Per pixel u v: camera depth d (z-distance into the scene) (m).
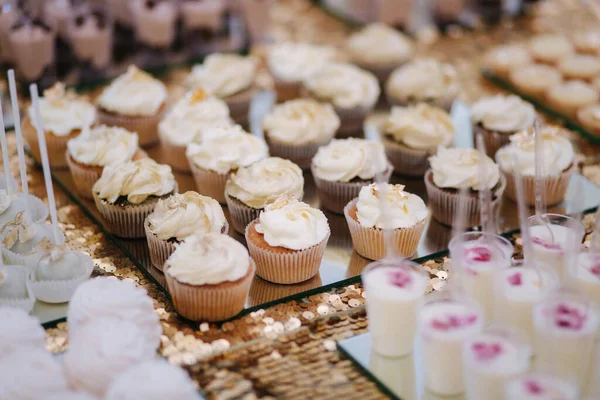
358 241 0.82
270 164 0.86
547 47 1.14
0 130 0.82
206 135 0.91
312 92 1.05
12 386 0.66
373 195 0.82
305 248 0.78
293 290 0.79
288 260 0.78
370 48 1.14
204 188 0.91
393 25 1.23
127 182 0.84
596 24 1.26
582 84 1.06
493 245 0.75
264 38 1.21
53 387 0.67
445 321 0.68
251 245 0.79
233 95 1.04
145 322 0.73
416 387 0.70
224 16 1.20
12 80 0.77
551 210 0.89
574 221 0.75
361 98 1.03
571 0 1.33
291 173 0.86
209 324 0.75
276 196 0.84
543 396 0.63
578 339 0.67
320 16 1.30
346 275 0.81
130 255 0.83
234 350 0.73
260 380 0.70
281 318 0.76
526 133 0.91
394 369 0.71
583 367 0.68
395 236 0.81
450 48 1.20
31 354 0.68
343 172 0.88
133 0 1.15
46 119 0.93
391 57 1.13
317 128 0.96
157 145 1.00
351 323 0.76
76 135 0.94
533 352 0.71
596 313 0.68
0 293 0.75
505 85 1.11
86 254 0.80
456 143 0.99
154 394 0.64
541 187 0.81
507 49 1.14
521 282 0.72
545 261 0.76
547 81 1.08
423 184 0.94
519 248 0.84
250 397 0.69
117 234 0.85
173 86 1.11
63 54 1.10
